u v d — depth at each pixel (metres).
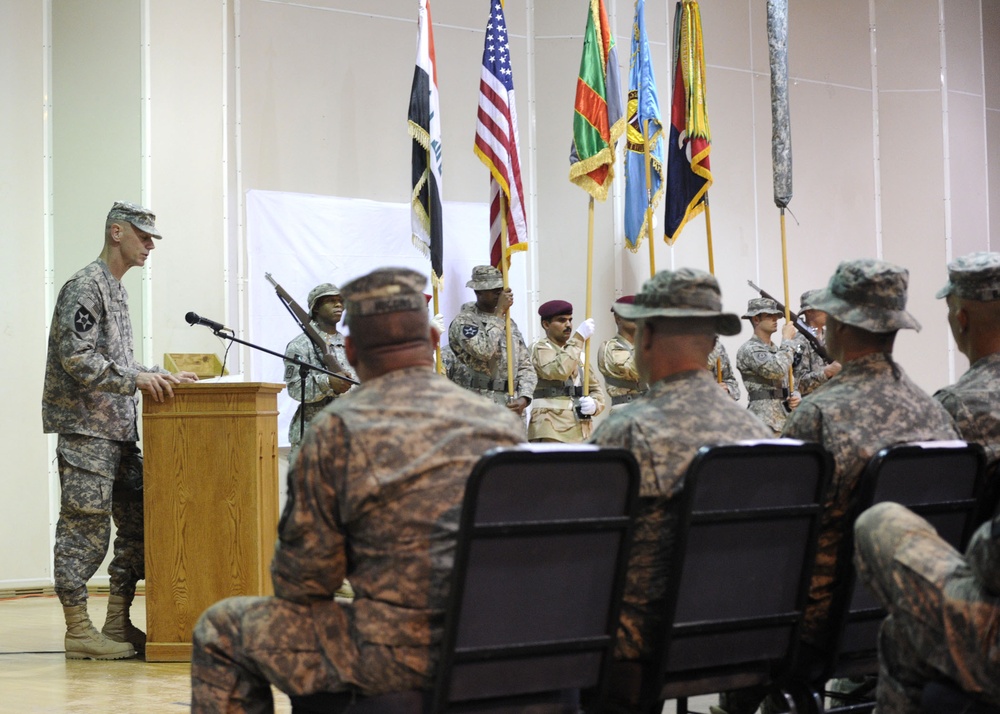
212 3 7.32
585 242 8.38
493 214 6.96
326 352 6.36
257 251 7.50
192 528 4.59
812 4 9.91
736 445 2.32
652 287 2.57
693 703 3.95
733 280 9.26
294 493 2.15
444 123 8.22
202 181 7.21
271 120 7.61
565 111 8.45
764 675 2.55
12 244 7.03
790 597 2.52
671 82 8.92
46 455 7.10
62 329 4.67
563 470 2.09
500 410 2.22
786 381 8.09
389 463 2.10
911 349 9.97
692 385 2.52
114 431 4.81
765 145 9.54
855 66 10.07
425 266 8.09
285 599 2.23
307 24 7.77
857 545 2.17
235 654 2.25
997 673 1.93
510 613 2.11
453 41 8.30
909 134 10.16
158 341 7.00
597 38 6.96
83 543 4.80
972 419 2.84
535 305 8.40
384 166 8.01
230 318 7.35
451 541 2.09
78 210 7.13
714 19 9.34
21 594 6.94
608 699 2.47
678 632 2.35
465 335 6.84
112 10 7.14
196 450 4.59
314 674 2.17
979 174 10.33
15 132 7.07
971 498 2.65
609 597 2.21
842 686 3.42
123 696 3.91
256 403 4.55
